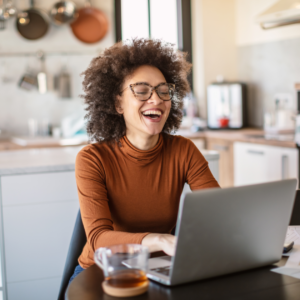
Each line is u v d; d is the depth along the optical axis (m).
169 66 1.40
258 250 0.92
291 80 3.71
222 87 4.10
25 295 1.96
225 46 4.47
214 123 4.15
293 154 2.81
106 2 4.28
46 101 4.27
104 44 4.32
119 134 1.31
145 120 1.26
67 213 2.00
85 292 0.84
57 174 1.98
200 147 3.84
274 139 3.09
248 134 3.55
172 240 0.99
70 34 4.23
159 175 1.33
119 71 1.29
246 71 4.34
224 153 3.59
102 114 1.34
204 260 0.86
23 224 1.94
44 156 2.33
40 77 4.10
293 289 0.83
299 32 3.58
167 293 0.83
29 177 1.94
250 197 0.86
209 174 1.41
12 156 2.34
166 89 1.28
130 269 0.83
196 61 4.57
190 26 4.56
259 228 0.90
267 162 3.06
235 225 0.86
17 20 4.07
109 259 0.83
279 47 3.83
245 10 4.27
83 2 4.21
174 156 1.37
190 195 0.80
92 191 1.23
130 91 1.26
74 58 4.28
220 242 0.86
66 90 4.21
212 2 4.39
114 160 1.31
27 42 4.15
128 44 1.35
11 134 4.20
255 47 4.16
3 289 1.93
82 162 1.28
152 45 1.36
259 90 4.15
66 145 3.58
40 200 1.96
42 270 1.98
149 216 1.32
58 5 4.02
